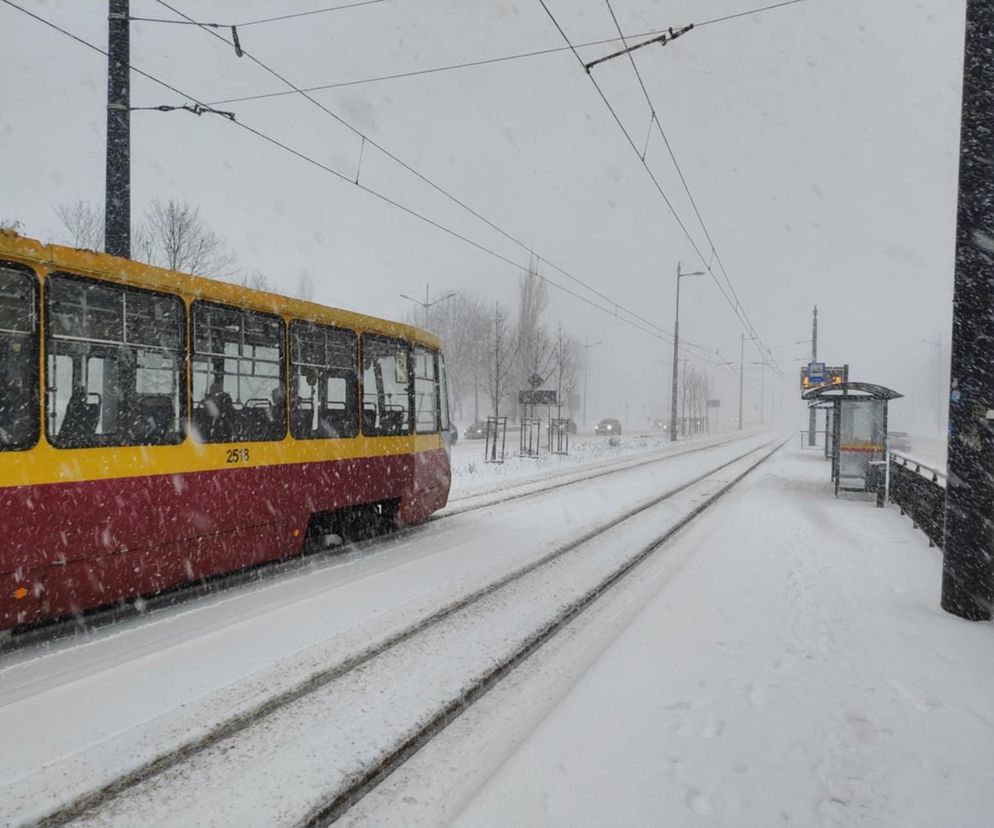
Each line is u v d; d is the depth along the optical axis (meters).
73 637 5.54
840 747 3.78
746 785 3.40
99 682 4.61
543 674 5.00
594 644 5.61
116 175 8.85
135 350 5.80
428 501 10.27
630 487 16.19
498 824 3.06
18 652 5.20
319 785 3.43
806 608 6.34
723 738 3.86
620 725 3.99
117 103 8.83
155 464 5.92
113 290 5.63
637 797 3.27
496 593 6.92
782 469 22.48
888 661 5.02
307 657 5.05
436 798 3.40
